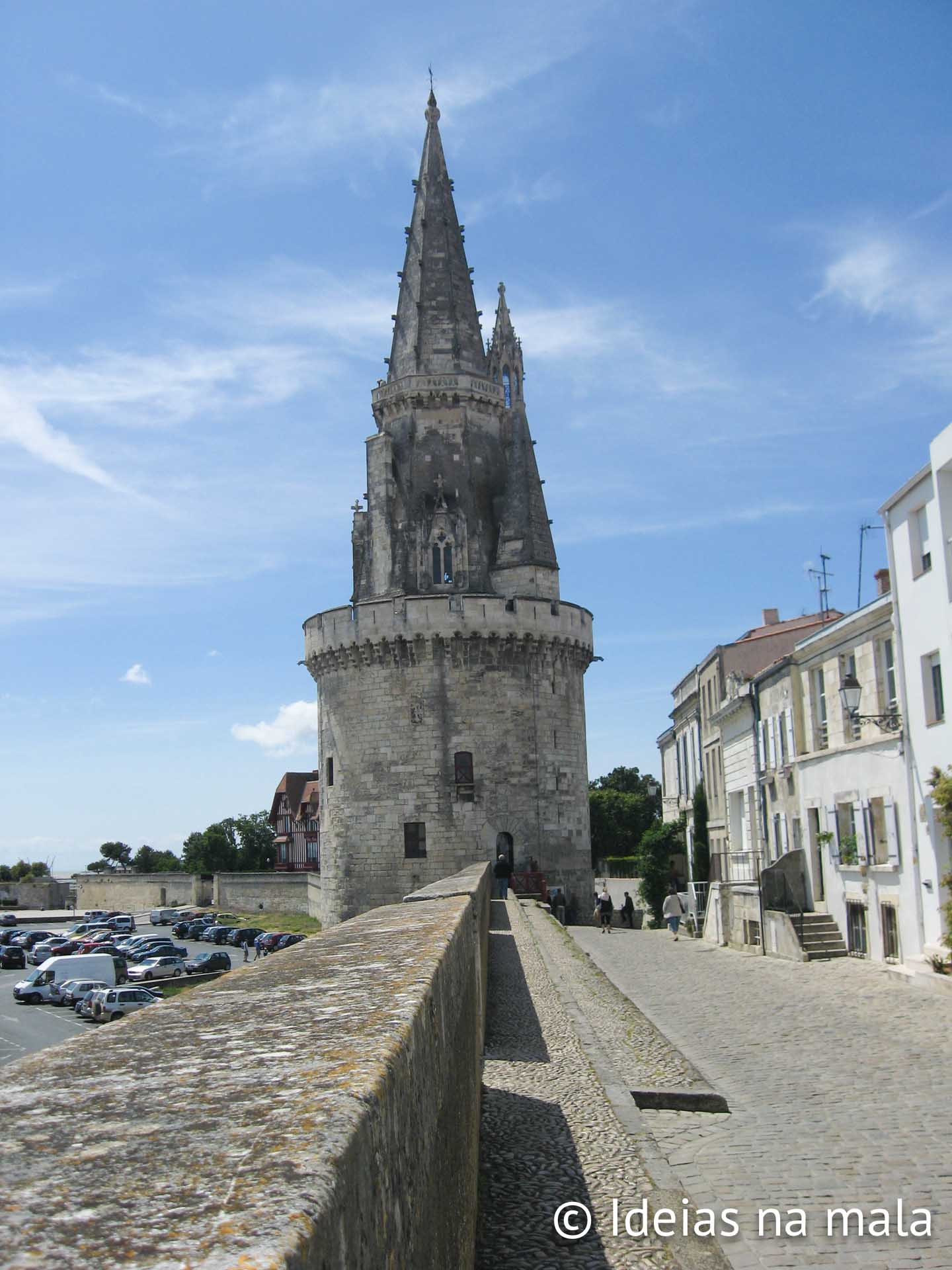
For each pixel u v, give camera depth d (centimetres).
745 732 4341
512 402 6562
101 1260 176
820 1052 1727
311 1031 365
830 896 3225
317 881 8231
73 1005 6038
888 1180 1067
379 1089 289
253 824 14500
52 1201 202
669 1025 2055
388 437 6216
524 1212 827
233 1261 177
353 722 5800
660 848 6694
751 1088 1478
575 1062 1370
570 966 2442
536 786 5719
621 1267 723
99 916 11419
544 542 6253
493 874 4834
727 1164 1131
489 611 5684
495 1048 1475
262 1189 210
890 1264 873
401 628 5647
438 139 6844
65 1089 283
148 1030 372
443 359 6394
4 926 12975
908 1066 1600
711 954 3522
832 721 3225
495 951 2727
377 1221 264
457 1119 606
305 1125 249
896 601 2684
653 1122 1299
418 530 6122
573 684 6094
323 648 5900
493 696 5694
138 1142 237
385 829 5631
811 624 5153
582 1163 947
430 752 5631
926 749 2534
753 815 4228
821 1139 1213
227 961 7044
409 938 721
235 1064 312
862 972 2694
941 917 2475
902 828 2673
